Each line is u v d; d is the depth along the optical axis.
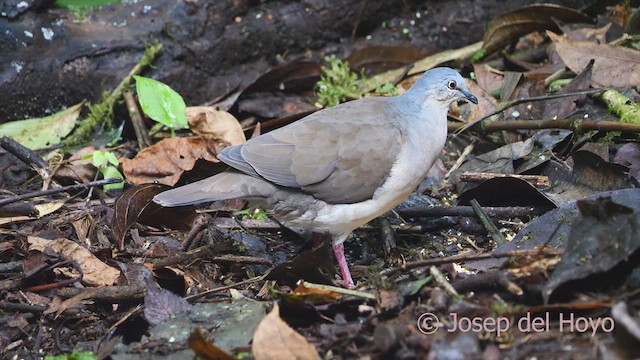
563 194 10.66
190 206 10.84
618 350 7.36
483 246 10.41
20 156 11.95
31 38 13.20
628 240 8.05
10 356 9.03
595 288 8.18
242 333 8.52
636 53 12.65
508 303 8.33
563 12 13.80
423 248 10.44
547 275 8.36
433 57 14.39
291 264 9.26
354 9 14.41
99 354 8.70
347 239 11.02
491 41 14.21
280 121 12.57
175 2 13.80
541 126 11.48
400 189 9.81
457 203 11.17
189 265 10.00
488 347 7.67
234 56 13.95
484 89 13.30
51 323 9.41
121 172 12.02
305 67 13.58
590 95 12.16
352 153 9.56
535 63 14.30
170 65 13.59
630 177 10.51
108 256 10.16
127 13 13.77
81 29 13.47
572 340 7.75
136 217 10.54
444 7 14.85
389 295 8.39
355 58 14.44
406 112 10.05
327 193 9.60
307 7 14.23
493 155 11.75
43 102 13.27
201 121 12.32
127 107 13.16
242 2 13.98
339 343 8.08
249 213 11.43
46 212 11.08
